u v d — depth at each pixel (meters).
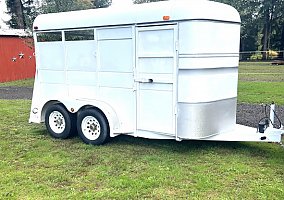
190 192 3.71
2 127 6.98
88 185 3.93
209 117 4.78
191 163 4.61
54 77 6.18
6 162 4.75
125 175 4.20
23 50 18.28
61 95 6.13
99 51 5.47
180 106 4.71
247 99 9.85
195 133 4.68
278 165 4.51
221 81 4.95
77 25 5.63
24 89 14.09
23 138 6.08
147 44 4.89
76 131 6.07
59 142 5.80
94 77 5.62
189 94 4.61
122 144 5.57
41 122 6.32
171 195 3.64
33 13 16.61
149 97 5.01
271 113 4.95
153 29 4.79
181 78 4.64
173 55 4.66
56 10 15.39
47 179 4.13
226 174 4.21
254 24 40.62
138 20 4.89
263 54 36.97
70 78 5.96
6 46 17.17
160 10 4.68
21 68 18.23
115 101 5.43
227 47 4.98
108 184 3.94
